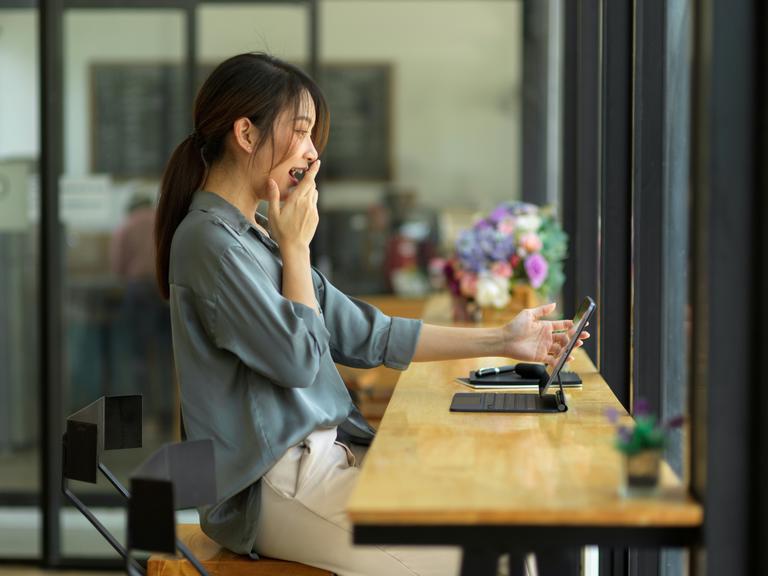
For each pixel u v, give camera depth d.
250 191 2.26
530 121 5.67
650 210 2.99
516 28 5.66
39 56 4.82
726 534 1.53
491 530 1.49
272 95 2.21
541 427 2.02
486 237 3.98
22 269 4.90
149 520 1.56
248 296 2.07
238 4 5.10
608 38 3.05
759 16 1.54
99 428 2.14
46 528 4.75
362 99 5.72
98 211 4.98
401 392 2.45
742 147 1.55
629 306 3.07
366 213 5.77
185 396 2.13
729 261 1.56
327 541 2.09
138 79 5.01
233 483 2.10
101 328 5.00
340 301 2.46
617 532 1.51
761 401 1.54
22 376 4.91
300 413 2.11
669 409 2.89
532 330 2.42
